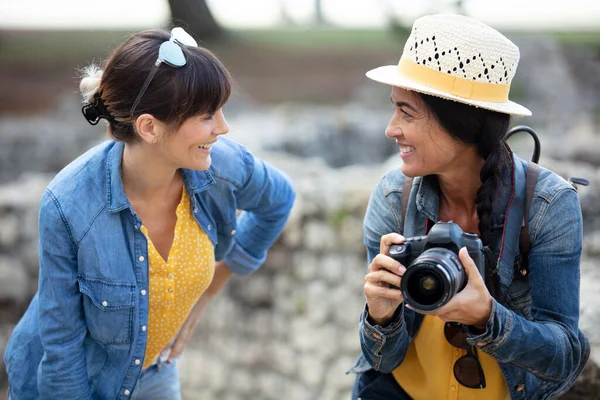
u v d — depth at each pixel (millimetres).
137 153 1994
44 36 19344
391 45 19922
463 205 2047
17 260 5832
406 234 2033
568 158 8125
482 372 1951
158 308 2152
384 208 2082
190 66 1861
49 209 1985
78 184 2006
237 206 2375
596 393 2521
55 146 12125
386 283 1859
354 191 5625
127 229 2051
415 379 2090
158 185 2061
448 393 2025
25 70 16688
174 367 2506
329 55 18891
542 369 1833
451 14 1892
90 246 1997
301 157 10109
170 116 1872
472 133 1863
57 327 2043
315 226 5672
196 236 2158
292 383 5738
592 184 4262
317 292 5672
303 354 5699
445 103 1841
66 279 2020
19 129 12453
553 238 1860
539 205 1879
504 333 1770
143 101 1864
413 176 1962
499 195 1875
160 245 2135
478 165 1966
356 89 16562
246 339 5898
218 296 6004
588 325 2688
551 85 15672
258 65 18031
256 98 15930
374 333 1931
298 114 12539
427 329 2037
